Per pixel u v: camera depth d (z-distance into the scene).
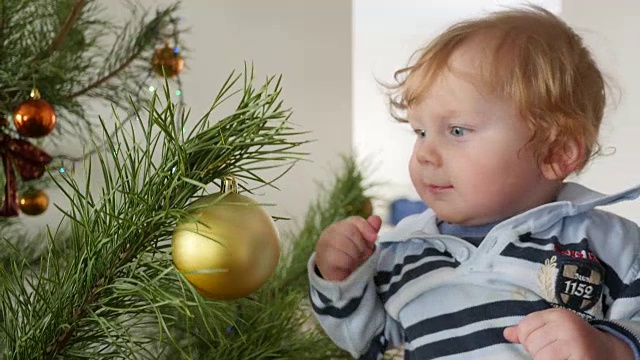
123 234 0.43
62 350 0.46
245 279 0.41
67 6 0.78
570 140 0.61
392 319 0.66
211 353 0.64
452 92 0.60
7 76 0.67
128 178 0.45
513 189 0.61
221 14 1.20
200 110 1.17
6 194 0.68
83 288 0.45
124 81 0.85
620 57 1.46
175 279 0.45
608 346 0.48
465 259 0.62
